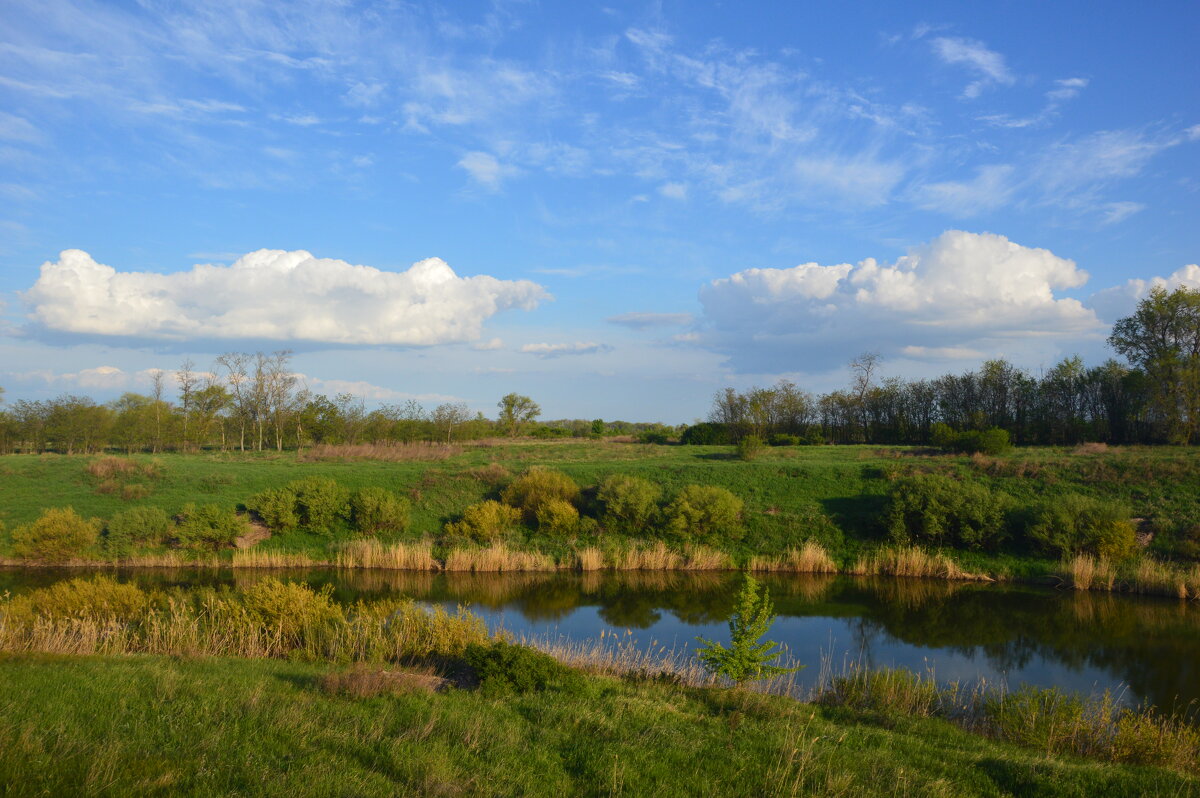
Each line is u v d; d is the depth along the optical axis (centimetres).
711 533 3316
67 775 643
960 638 2052
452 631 1516
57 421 5784
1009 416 5544
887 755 936
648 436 6725
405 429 6169
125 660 1262
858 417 6278
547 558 3131
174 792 627
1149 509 3011
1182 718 1355
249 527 3353
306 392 6206
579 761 813
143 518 3147
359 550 3150
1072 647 1956
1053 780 848
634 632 2105
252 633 1526
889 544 3114
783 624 2219
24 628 1494
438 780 694
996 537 2984
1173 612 2339
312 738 807
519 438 7462
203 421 6288
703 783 759
